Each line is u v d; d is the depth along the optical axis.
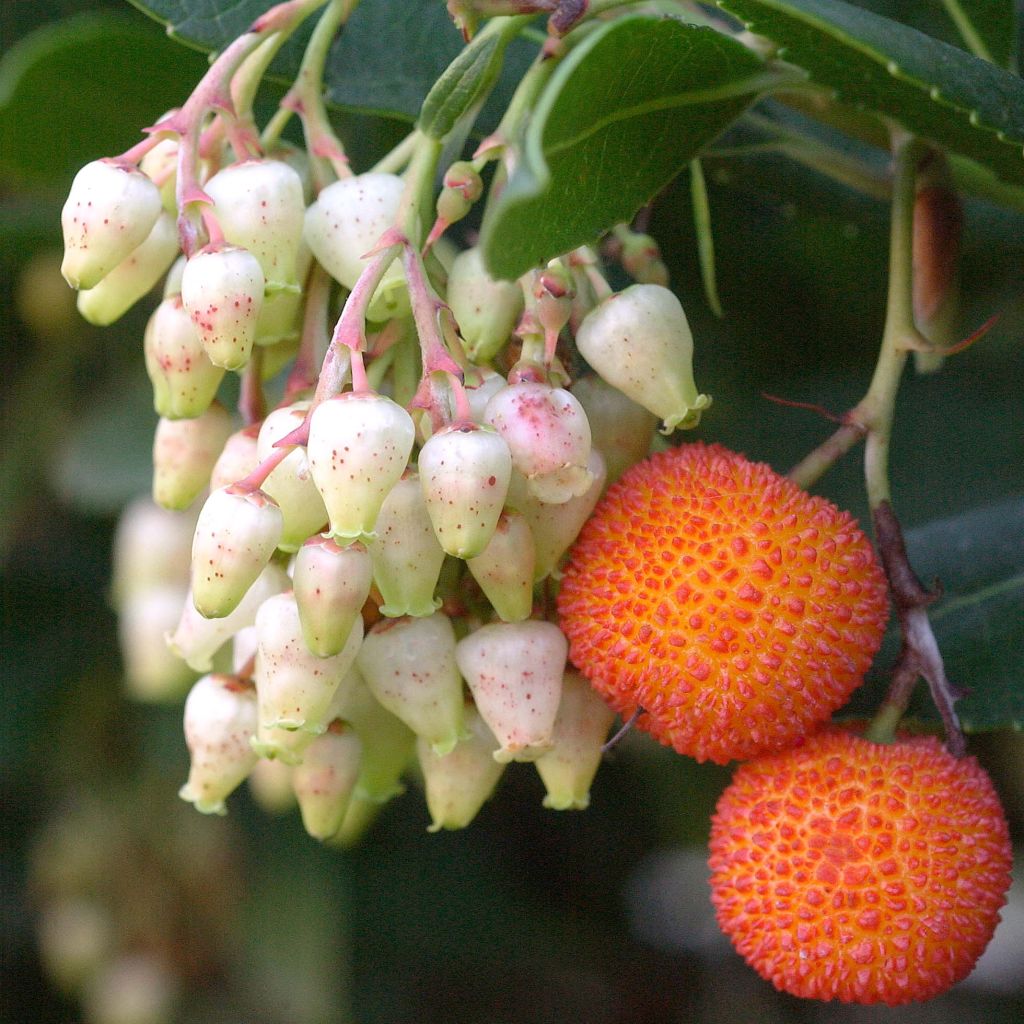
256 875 0.31
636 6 0.17
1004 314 0.27
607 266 0.18
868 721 0.17
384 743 0.17
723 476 0.16
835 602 0.16
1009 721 0.18
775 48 0.17
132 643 0.25
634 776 0.34
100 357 0.31
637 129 0.16
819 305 0.26
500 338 0.16
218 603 0.15
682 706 0.16
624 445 0.16
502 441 0.15
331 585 0.15
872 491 0.16
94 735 0.32
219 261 0.15
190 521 0.25
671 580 0.16
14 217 0.26
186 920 0.31
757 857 0.16
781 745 0.16
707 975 0.37
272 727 0.15
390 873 0.34
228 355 0.15
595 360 0.16
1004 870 0.16
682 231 0.25
